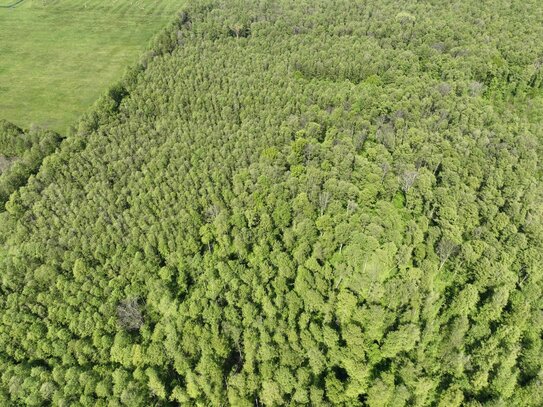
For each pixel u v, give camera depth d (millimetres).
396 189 112625
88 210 116188
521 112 164750
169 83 167875
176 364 83125
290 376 76875
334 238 97812
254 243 103688
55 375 84938
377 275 88312
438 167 124125
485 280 94188
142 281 100625
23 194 123875
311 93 160250
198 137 141250
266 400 76438
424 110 148125
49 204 121625
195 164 128875
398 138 133500
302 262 95438
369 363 80188
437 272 96188
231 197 117625
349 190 109750
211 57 188625
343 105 150625
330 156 124062
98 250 106250
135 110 158375
